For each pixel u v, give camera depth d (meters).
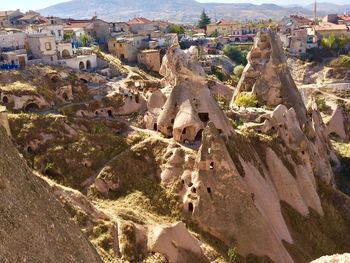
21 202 24.81
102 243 41.44
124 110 75.06
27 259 22.97
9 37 91.62
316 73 154.12
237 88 94.88
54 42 93.19
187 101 62.03
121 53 131.50
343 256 34.31
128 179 56.34
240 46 181.38
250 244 51.00
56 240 26.11
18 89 69.50
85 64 98.06
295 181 64.69
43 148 59.38
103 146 61.41
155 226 47.56
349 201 69.94
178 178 54.94
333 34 174.62
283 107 71.12
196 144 59.94
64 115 66.94
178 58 64.06
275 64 87.06
